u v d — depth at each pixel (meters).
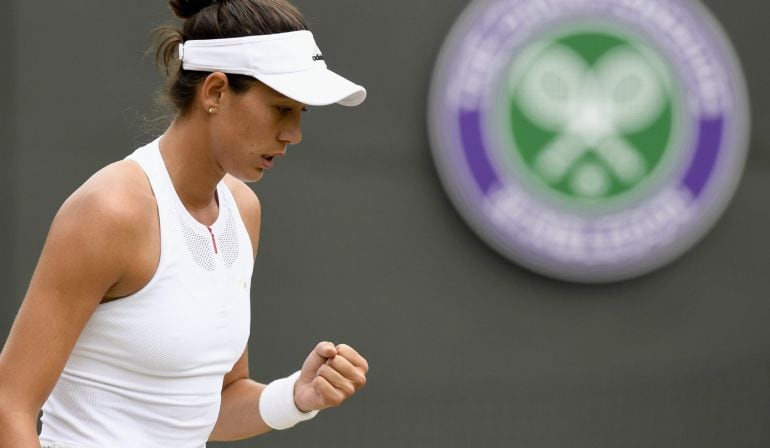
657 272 21.53
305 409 8.59
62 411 7.71
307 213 20.72
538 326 21.25
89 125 19.95
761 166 21.58
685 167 20.98
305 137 20.69
